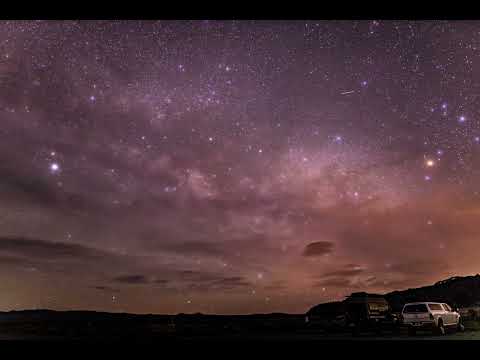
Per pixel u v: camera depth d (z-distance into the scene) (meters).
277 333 30.66
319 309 30.03
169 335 30.78
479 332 28.81
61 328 40.78
